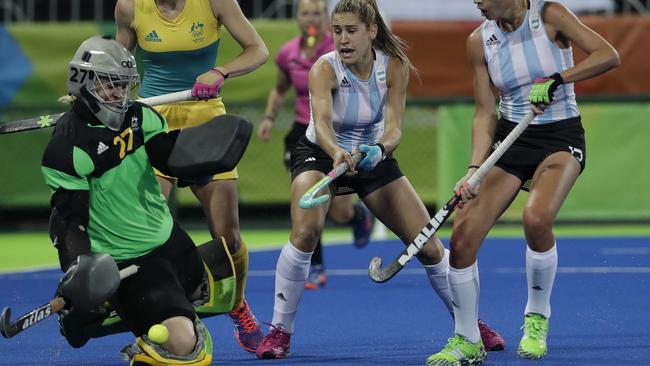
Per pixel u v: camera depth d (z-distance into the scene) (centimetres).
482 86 1572
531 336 1538
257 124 3709
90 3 3791
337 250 3133
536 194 1516
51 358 1588
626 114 3609
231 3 1639
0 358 1588
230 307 1447
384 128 1573
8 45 3647
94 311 1277
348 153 1481
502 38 1542
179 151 1314
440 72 3628
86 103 1291
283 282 1566
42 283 2500
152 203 1358
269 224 3906
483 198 1512
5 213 4016
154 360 1282
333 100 1573
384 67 1564
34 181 3750
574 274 2534
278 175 3731
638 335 1716
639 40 3566
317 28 2431
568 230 3644
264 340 1580
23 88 3650
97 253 1273
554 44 1530
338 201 2333
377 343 1689
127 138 1319
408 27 3619
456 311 1496
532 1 1533
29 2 3803
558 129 1539
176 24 1630
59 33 3634
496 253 3003
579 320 1873
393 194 1572
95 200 1320
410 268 2700
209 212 1634
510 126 1574
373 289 2333
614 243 3209
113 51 1291
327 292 2297
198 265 1388
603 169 3650
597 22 3575
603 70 1473
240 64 1616
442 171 3662
